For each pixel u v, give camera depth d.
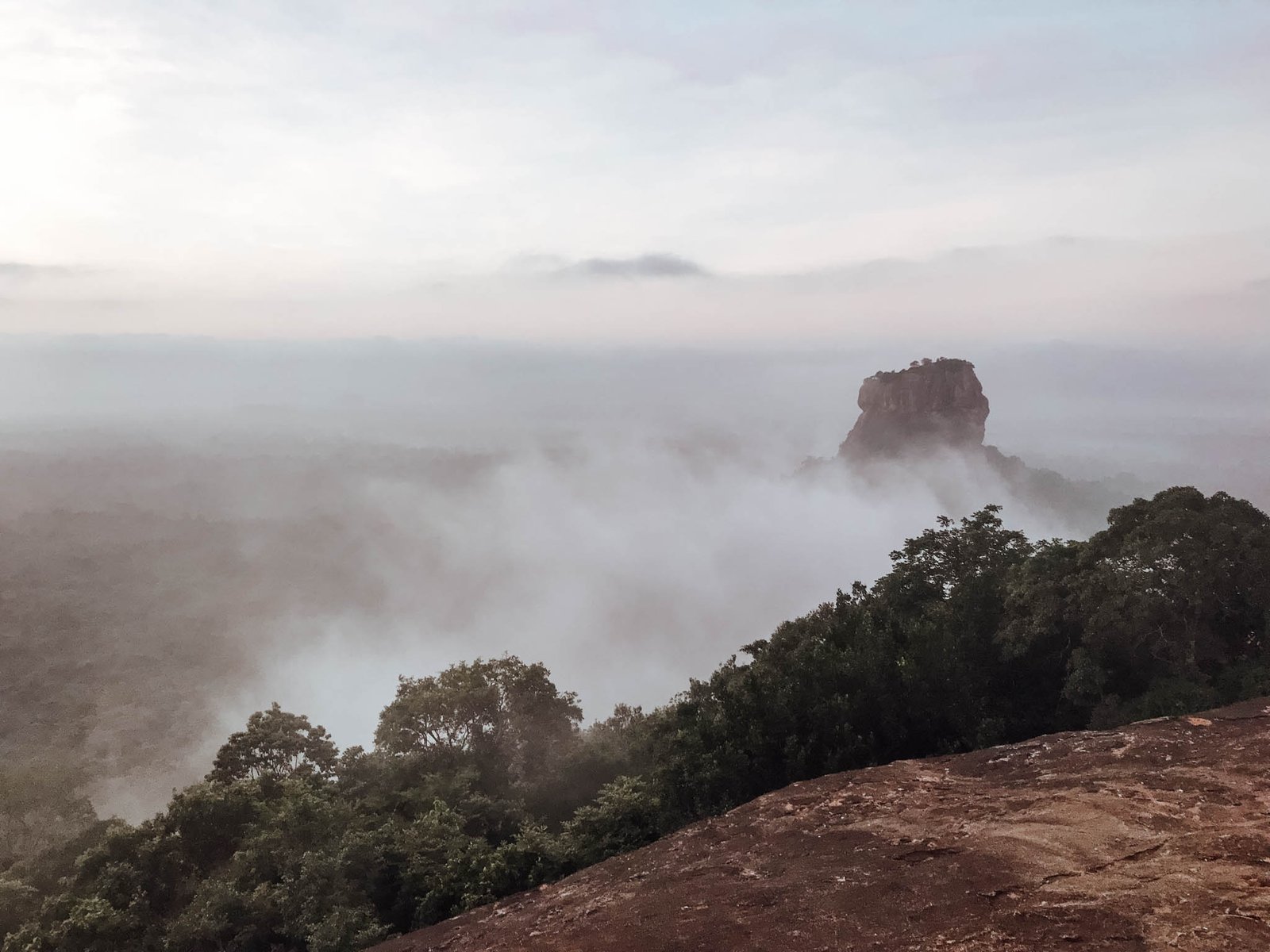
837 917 6.57
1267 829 6.97
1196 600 18.62
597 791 29.39
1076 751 10.16
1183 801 7.88
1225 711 10.77
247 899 19.64
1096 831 7.41
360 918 18.14
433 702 29.92
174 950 19.08
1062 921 5.82
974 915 6.18
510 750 31.41
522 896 9.97
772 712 19.50
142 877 22.34
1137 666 20.42
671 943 6.64
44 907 21.66
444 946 8.78
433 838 20.47
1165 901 5.86
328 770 29.73
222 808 24.36
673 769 20.19
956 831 8.07
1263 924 5.34
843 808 9.53
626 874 9.17
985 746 18.47
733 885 7.75
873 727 19.00
